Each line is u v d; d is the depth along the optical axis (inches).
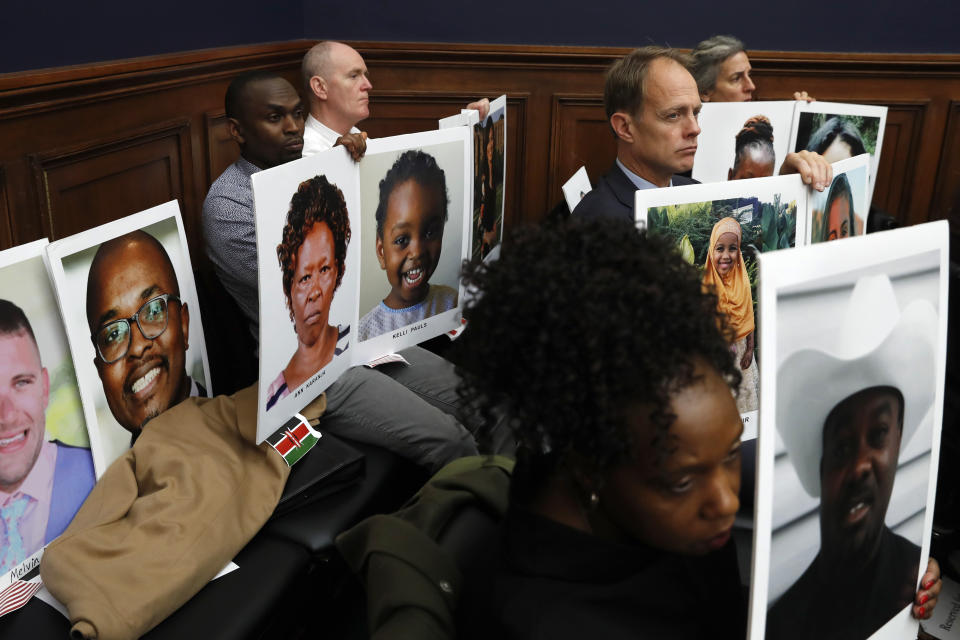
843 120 119.0
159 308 69.2
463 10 152.3
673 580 25.5
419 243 84.0
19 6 79.9
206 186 118.6
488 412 24.9
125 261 64.8
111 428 64.7
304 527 68.1
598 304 22.3
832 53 154.9
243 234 91.7
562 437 23.5
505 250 24.8
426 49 152.1
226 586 61.0
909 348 31.5
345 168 73.0
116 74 92.5
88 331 61.2
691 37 155.9
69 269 59.0
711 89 128.8
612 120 86.8
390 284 83.1
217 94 119.6
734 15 154.4
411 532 31.4
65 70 83.7
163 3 105.3
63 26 86.9
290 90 96.0
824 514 29.7
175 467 64.9
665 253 24.7
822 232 66.2
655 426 22.5
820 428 28.8
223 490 64.9
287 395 70.7
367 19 152.1
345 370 81.0
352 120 119.9
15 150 80.2
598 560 24.6
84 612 53.1
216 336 85.4
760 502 27.1
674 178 93.0
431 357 97.8
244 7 127.6
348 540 32.9
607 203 84.9
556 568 24.8
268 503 66.8
